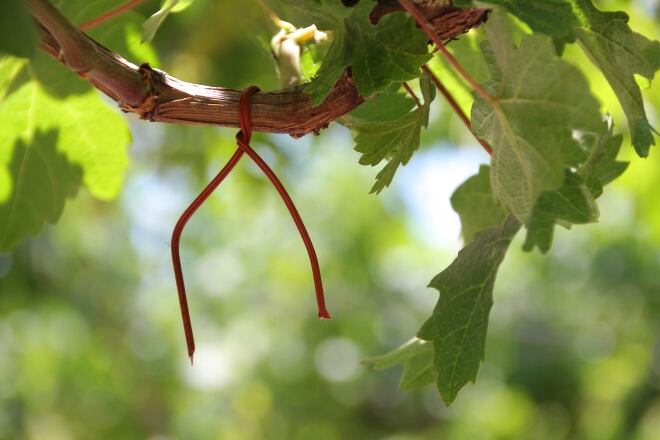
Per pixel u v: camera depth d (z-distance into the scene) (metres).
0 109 0.76
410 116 0.62
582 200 0.59
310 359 2.38
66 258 1.83
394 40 0.60
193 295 2.34
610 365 2.37
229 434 2.33
